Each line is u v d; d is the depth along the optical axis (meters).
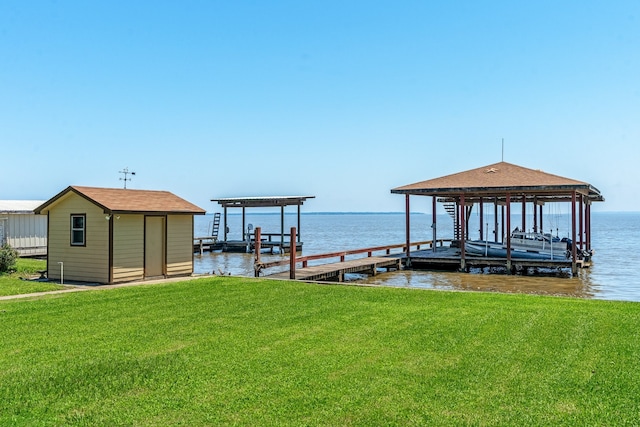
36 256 27.22
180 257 18.08
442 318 10.20
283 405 5.83
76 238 16.66
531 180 23.72
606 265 27.92
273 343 8.34
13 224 26.25
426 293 13.59
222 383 6.50
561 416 5.53
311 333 9.00
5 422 5.38
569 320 9.89
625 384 6.42
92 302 12.26
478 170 26.83
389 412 5.64
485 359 7.45
